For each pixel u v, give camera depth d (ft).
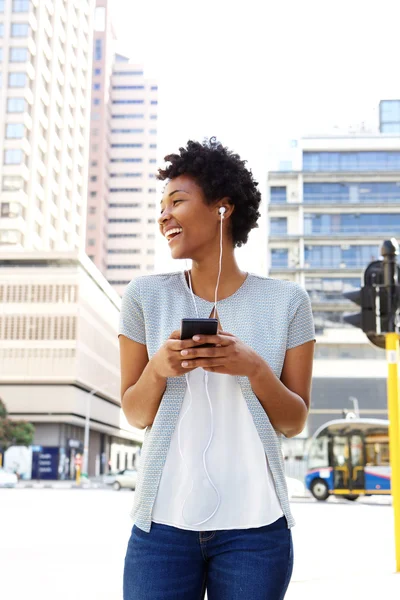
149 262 420.77
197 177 6.88
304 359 6.89
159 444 6.42
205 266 7.01
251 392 6.42
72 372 217.56
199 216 6.88
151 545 6.28
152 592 6.22
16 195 238.48
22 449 206.59
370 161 213.87
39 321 221.46
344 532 41.50
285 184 214.69
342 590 21.07
